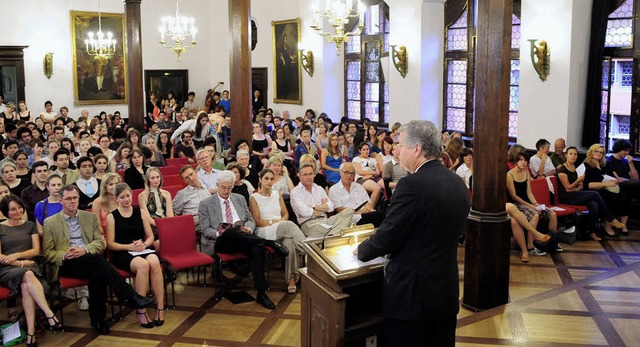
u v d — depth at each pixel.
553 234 8.04
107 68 18.64
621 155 9.25
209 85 20.50
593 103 10.20
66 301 6.64
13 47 16.92
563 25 10.09
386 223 3.22
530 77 10.77
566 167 8.94
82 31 18.06
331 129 14.77
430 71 13.13
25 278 5.50
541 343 4.89
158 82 19.62
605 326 5.23
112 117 15.81
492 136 5.76
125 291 5.78
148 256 6.02
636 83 9.67
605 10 9.89
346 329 3.45
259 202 7.23
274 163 8.09
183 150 11.22
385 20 14.70
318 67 16.38
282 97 17.89
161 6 19.36
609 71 10.03
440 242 3.23
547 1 10.27
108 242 6.23
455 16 12.85
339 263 3.43
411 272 3.23
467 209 3.30
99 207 6.74
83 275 5.81
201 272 7.48
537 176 9.47
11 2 16.92
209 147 9.20
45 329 5.88
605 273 6.83
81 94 18.28
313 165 8.31
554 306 5.73
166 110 17.58
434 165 3.27
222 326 5.88
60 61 17.81
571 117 10.25
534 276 7.17
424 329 3.35
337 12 8.86
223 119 12.55
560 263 7.67
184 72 19.94
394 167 8.74
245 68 9.54
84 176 8.04
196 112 17.48
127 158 9.36
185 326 5.90
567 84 10.14
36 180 7.69
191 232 6.64
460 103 13.02
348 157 11.28
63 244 6.05
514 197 8.10
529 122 10.89
